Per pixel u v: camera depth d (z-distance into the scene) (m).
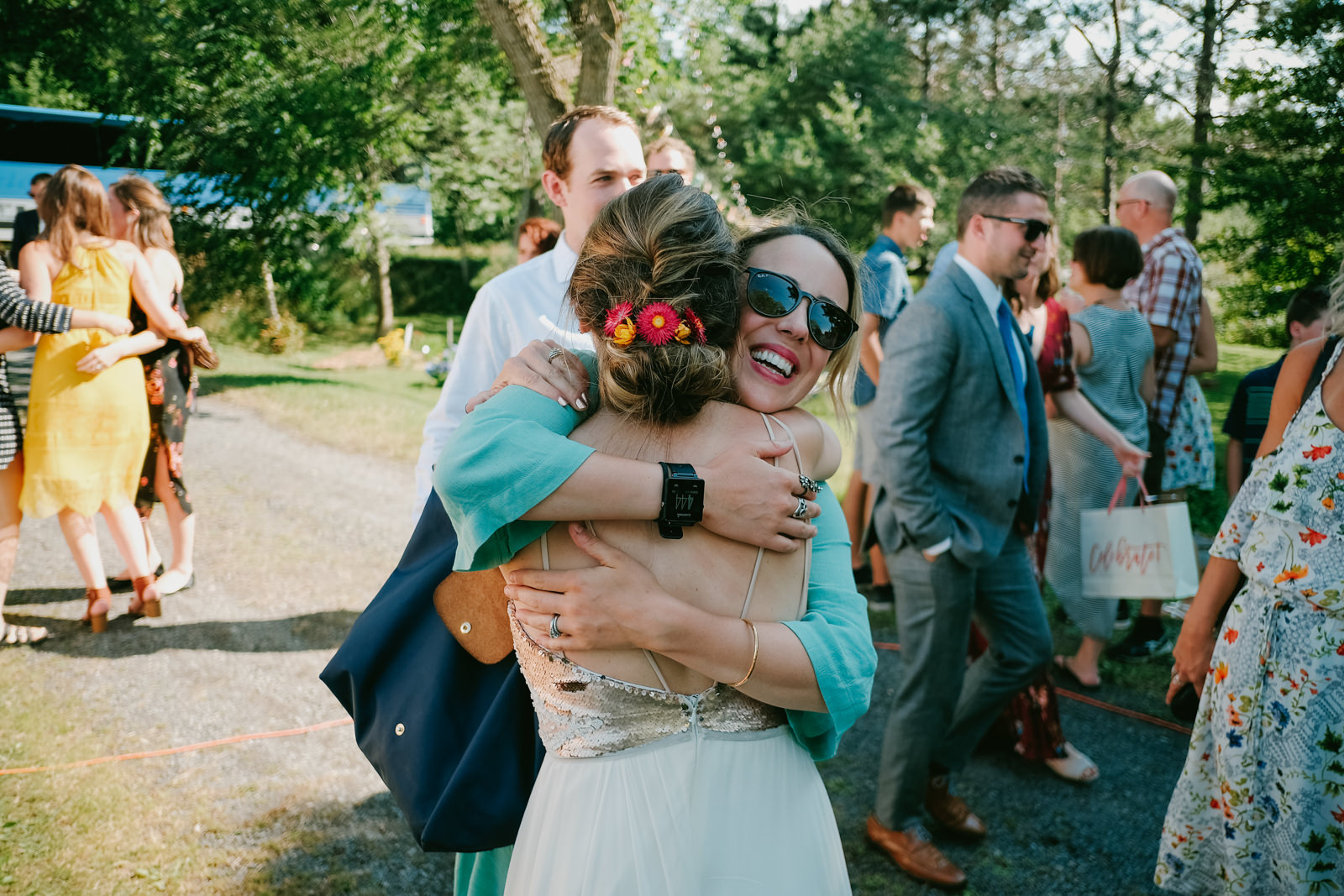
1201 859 1.99
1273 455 1.84
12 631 3.67
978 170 15.98
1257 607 1.82
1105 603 3.74
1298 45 10.68
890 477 2.44
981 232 2.52
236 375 12.21
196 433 7.90
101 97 11.71
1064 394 3.37
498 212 20.30
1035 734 3.07
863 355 4.51
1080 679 3.84
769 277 1.15
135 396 3.76
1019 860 2.68
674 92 13.19
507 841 1.34
